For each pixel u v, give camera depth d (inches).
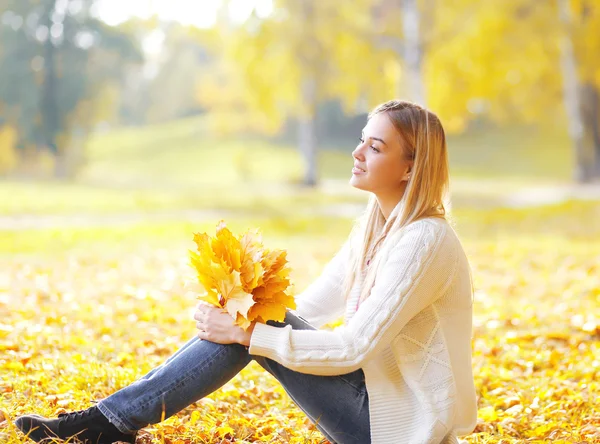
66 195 988.6
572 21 948.6
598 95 1247.5
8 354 184.5
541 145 2074.3
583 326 247.9
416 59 890.1
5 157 1683.1
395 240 114.8
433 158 117.2
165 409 116.0
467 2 873.5
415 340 113.6
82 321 247.0
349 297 123.8
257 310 113.0
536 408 169.5
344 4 983.6
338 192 1208.8
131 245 531.5
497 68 883.4
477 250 493.0
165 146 2271.2
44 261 417.1
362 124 2331.4
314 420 117.5
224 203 968.9
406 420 111.3
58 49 1758.1
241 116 1766.7
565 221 734.5
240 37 1042.7
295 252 498.9
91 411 117.8
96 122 1882.4
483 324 262.7
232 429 141.1
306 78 1065.5
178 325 255.4
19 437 122.7
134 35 1866.4
